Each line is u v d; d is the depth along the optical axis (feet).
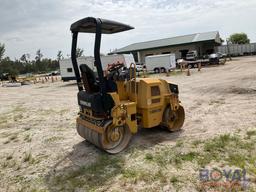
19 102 52.11
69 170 15.74
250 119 22.93
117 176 14.24
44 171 16.02
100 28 15.28
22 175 15.75
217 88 44.32
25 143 22.44
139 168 14.93
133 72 18.66
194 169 14.20
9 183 14.80
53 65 321.93
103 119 16.79
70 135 23.53
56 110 37.81
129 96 18.75
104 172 14.85
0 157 19.34
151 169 14.67
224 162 14.67
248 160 14.66
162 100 19.66
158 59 101.35
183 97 39.01
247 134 18.89
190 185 12.62
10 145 22.31
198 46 150.00
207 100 34.86
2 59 276.00
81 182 13.93
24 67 301.02
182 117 21.63
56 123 29.22
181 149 17.20
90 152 18.38
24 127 28.76
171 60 101.24
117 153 17.39
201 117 25.61
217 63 111.24
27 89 88.28
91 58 83.51
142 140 19.69
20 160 18.37
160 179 13.44
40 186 14.08
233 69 82.84
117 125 16.78
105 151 17.72
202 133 20.38
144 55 164.04
